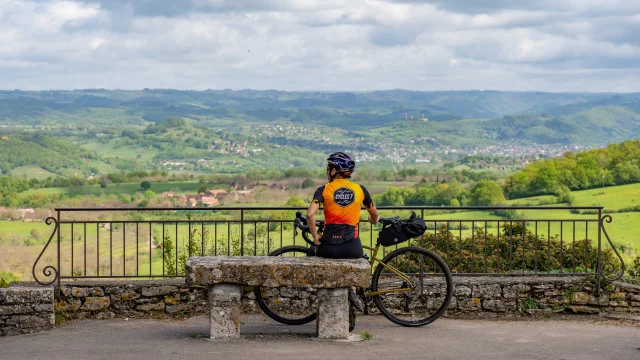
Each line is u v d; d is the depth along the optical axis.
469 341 6.85
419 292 8.21
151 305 8.30
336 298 6.68
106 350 6.25
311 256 7.16
